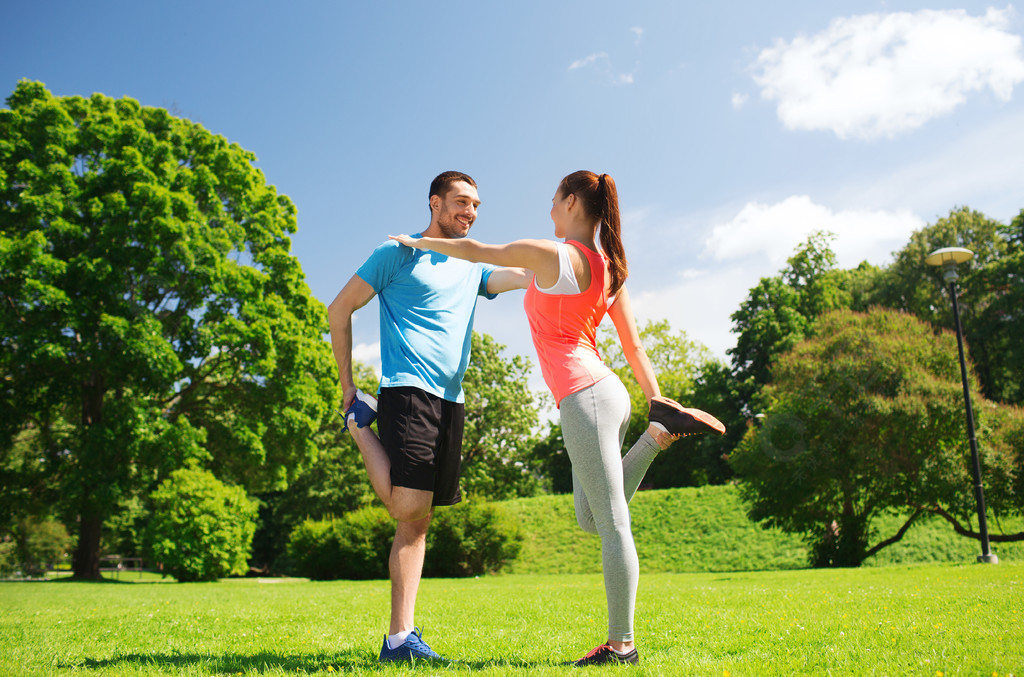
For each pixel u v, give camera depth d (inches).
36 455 718.5
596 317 104.9
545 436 1626.5
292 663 106.0
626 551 96.8
